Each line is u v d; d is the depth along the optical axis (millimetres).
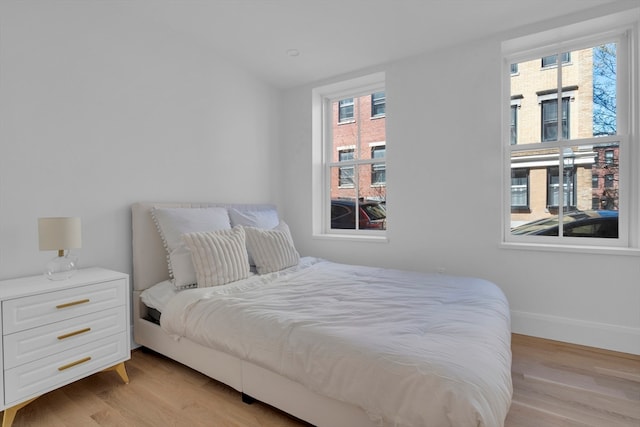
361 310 1664
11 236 1825
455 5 2244
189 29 2574
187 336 1852
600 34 2438
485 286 2102
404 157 3049
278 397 1504
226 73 3092
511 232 2781
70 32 2049
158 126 2541
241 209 3094
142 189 2441
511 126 2779
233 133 3188
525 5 2242
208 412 1597
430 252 2951
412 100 2998
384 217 3496
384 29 2555
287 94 3791
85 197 2131
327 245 3562
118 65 2289
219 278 2152
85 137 2127
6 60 1804
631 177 2375
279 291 2004
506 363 1220
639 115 2303
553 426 1480
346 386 1222
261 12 2330
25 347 1504
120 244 2314
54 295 1603
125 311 1905
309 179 3674
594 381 1869
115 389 1807
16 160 1841
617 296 2293
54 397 1729
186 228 2363
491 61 2650
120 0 2174
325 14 2354
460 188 2807
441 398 1009
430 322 1476
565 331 2439
